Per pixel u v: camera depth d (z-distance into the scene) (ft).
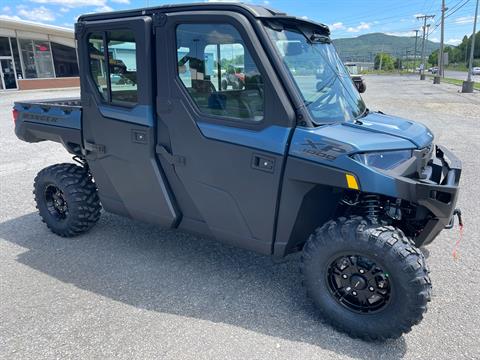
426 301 8.43
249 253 13.37
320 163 8.81
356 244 8.71
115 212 13.50
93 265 12.66
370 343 9.14
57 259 13.07
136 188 12.17
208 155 10.30
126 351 8.86
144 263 12.77
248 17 9.29
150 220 12.41
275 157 9.30
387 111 50.83
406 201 9.62
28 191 20.10
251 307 10.43
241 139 9.69
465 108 54.24
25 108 15.17
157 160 11.36
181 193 11.39
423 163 9.62
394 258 8.38
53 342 9.17
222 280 11.73
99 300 10.77
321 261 9.27
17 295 11.03
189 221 11.63
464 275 11.98
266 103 9.26
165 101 10.68
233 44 9.43
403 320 8.61
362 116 11.07
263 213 9.95
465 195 18.85
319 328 9.64
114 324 9.78
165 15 10.16
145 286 11.44
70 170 14.15
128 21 10.64
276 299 10.78
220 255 13.25
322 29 11.52
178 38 10.18
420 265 8.36
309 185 9.19
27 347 9.01
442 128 37.11
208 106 10.14
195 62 10.05
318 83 10.21
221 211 10.69
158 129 11.10
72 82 105.70
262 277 11.89
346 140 8.74
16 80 92.48
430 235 9.70
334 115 10.00
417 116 45.88
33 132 15.03
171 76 10.43
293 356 8.71
